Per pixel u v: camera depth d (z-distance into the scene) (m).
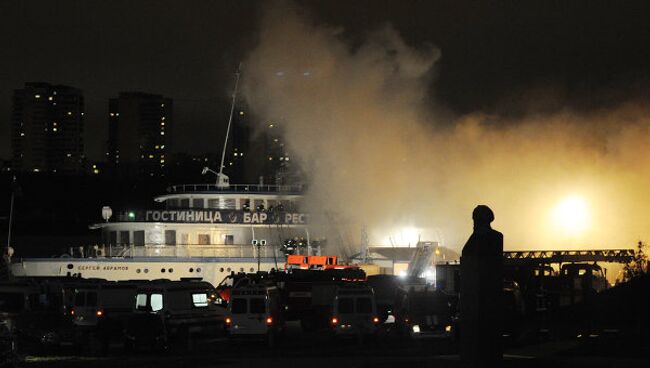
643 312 41.81
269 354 38.66
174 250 78.12
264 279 58.44
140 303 48.66
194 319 48.94
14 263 76.00
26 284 52.38
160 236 78.94
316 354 37.50
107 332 48.97
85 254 86.06
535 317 47.06
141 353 42.34
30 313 48.47
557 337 38.59
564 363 27.47
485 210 14.48
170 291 48.66
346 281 56.66
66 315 48.69
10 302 51.06
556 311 48.78
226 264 77.44
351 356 35.59
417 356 34.31
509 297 41.69
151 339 42.34
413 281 58.44
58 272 75.56
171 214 79.12
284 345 45.38
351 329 44.62
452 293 50.44
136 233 79.25
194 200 82.94
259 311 43.97
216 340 49.59
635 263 65.06
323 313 54.81
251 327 43.88
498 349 14.13
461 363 14.39
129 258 75.94
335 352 38.75
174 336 48.03
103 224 81.06
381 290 56.09
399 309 49.25
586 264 58.50
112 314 49.44
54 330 45.72
